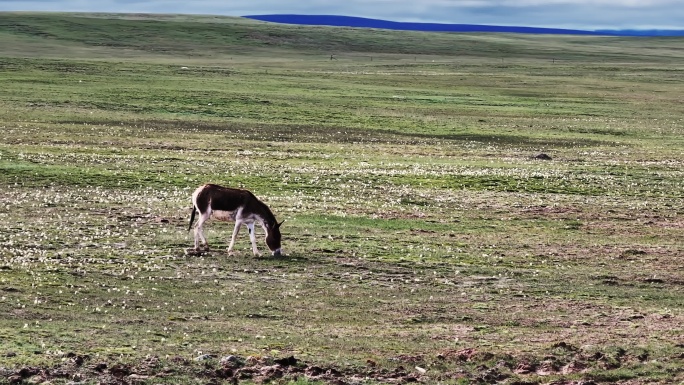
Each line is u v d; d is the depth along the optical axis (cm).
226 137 9319
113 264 3894
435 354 2672
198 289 3528
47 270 3688
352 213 5525
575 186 6919
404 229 5122
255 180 6594
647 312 3416
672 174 7725
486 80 18975
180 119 10550
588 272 4197
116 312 3075
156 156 7562
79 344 2578
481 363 2597
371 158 8181
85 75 14888
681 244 5003
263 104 12231
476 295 3662
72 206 5322
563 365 2605
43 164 6700
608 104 14700
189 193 6006
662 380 2477
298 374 2386
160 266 3897
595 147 9800
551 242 4934
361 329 3014
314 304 3375
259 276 3816
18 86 12531
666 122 12462
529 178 7162
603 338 2941
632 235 5238
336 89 15112
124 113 10706
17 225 4659
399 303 3456
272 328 2970
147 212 5256
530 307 3469
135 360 2428
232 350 2600
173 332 2827
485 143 9925
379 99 13812
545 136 10600
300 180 6669
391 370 2494
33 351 2448
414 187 6638
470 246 4728
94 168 6694
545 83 18712
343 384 2333
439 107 13188
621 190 6856
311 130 10281
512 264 4322
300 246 4484
